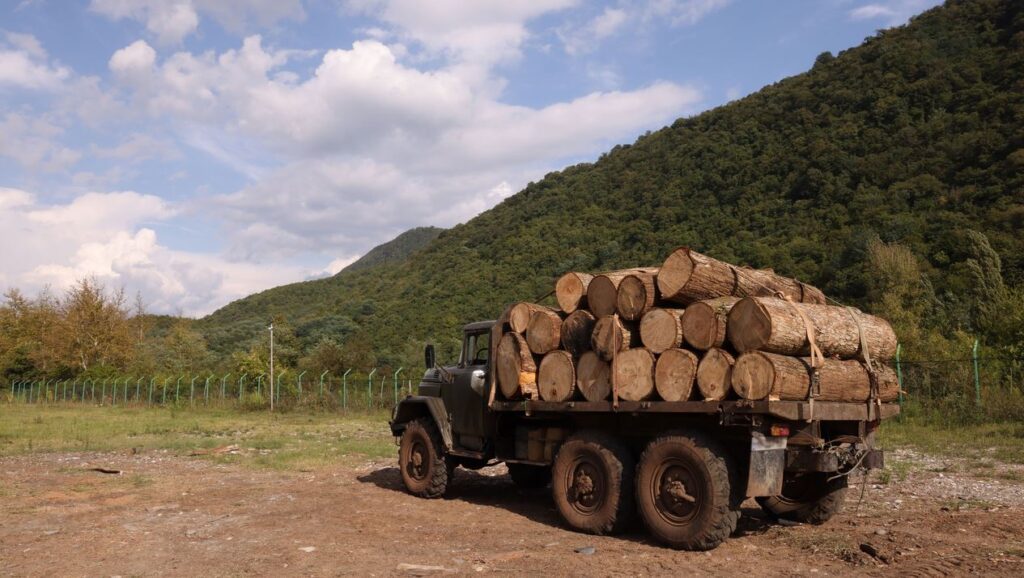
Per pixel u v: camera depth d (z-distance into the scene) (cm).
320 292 10088
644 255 4409
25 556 684
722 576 589
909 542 677
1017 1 4859
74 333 5138
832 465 683
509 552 679
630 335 752
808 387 662
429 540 736
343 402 2897
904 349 2203
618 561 640
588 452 771
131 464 1388
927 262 3244
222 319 10294
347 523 826
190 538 754
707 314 683
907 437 1472
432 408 984
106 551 700
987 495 922
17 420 2641
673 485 689
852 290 3164
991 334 2217
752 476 640
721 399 667
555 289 848
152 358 5631
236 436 1939
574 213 6016
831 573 591
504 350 882
